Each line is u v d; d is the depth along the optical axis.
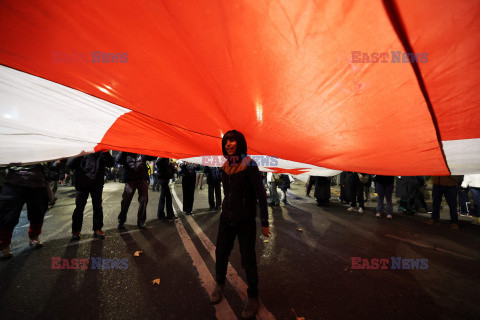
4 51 1.02
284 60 0.96
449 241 3.88
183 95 1.34
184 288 2.39
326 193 6.65
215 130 1.88
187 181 5.66
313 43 0.84
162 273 2.69
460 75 0.85
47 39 0.95
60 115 1.54
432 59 0.81
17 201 2.99
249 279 1.96
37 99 1.38
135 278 2.56
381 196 5.54
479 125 1.14
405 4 0.64
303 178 3.86
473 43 0.72
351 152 1.79
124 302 2.14
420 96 1.00
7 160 1.87
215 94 1.30
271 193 6.85
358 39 0.79
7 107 1.41
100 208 3.79
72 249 3.31
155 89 1.29
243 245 1.97
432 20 0.67
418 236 4.12
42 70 1.14
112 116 1.61
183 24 0.84
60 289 2.31
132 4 0.77
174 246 3.54
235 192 1.94
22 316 1.92
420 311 2.07
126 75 1.17
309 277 2.64
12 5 0.78
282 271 2.78
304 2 0.69
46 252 3.19
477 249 3.52
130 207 6.48
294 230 4.44
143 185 4.43
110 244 3.54
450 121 1.14
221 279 2.16
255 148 2.29
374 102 1.10
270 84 1.13
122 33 0.92
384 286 2.47
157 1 0.74
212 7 0.75
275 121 1.52
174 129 1.86
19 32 0.91
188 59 1.03
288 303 2.15
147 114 1.57
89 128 1.75
